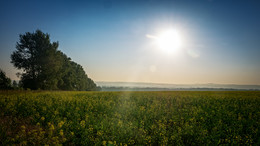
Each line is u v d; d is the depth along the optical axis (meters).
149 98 20.30
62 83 55.94
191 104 16.81
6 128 7.48
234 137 7.09
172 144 6.52
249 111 13.03
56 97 17.77
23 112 10.62
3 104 12.43
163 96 23.88
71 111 11.12
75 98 17.19
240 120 9.64
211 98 21.64
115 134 7.12
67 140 6.70
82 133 7.23
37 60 38.84
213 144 6.35
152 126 7.99
